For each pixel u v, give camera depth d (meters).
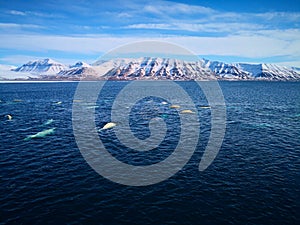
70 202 20.73
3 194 21.78
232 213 19.33
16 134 41.62
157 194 22.27
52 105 80.81
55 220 18.34
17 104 83.56
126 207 20.17
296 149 34.28
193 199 21.39
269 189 22.97
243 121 53.41
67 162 29.31
